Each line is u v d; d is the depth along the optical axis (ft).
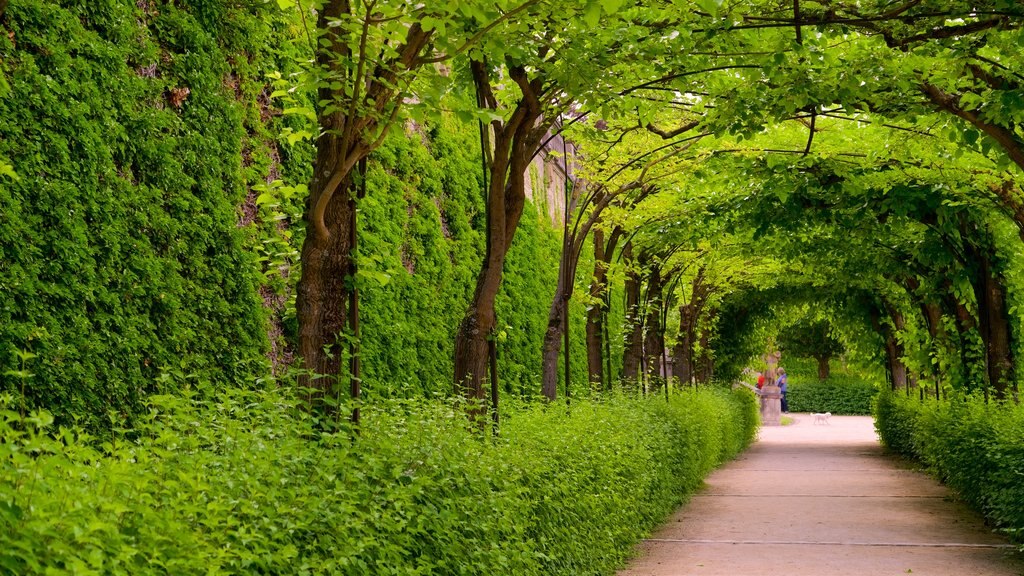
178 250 23.90
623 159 40.75
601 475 29.37
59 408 19.57
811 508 46.75
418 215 40.34
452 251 44.24
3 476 9.90
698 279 81.05
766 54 27.04
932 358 62.59
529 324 54.13
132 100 22.71
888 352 85.92
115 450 13.29
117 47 22.47
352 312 20.07
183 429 14.96
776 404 140.97
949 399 56.08
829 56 29.25
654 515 39.34
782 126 39.11
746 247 58.59
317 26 19.38
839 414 172.96
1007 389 45.80
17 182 19.02
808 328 178.81
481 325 27.27
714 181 42.83
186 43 25.31
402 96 19.11
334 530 13.88
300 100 31.12
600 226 46.57
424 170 41.73
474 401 25.27
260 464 13.82
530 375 53.36
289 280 27.09
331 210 19.83
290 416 17.74
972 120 30.45
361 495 15.74
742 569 30.55
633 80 27.76
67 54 20.72
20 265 18.97
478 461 20.43
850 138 39.86
